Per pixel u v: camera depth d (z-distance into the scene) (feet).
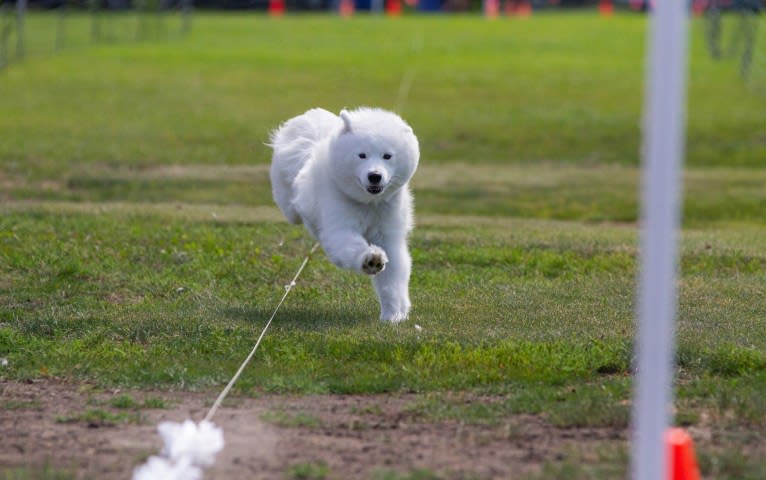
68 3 187.11
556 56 156.56
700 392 29.01
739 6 149.07
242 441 25.22
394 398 29.01
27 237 50.67
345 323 36.40
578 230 59.41
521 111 108.99
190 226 55.36
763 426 26.45
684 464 20.42
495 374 30.55
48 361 32.14
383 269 35.94
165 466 23.00
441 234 55.31
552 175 81.56
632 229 61.67
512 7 260.01
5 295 40.93
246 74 131.85
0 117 97.91
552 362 31.55
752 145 93.15
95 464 23.70
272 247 49.85
